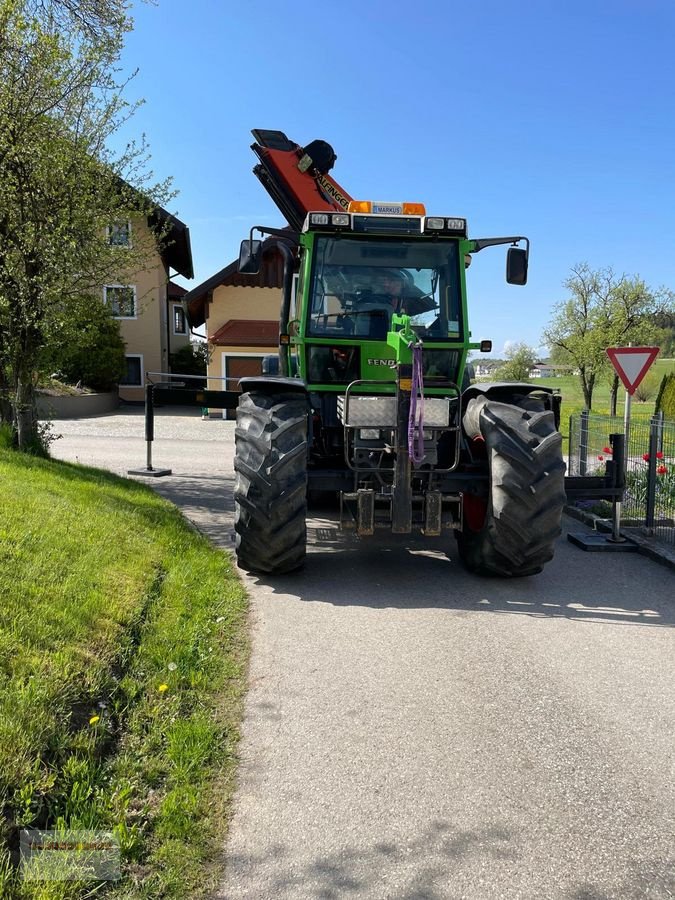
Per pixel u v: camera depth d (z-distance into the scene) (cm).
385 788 274
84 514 577
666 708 344
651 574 580
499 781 280
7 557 422
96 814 242
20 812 232
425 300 572
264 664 386
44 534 488
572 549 668
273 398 527
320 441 584
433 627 447
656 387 3078
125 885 216
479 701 348
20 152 721
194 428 1822
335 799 266
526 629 447
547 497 500
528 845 243
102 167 782
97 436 1581
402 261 571
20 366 822
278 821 253
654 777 286
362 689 358
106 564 476
